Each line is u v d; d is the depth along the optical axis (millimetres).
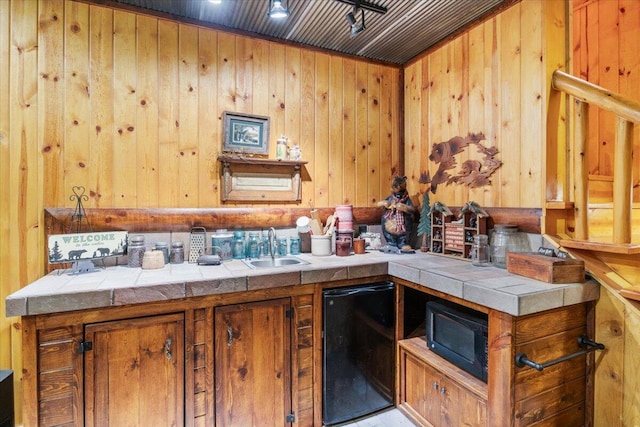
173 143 2289
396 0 2186
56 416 1519
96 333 1576
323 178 2777
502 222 2199
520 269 1796
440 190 2732
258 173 2525
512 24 2170
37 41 1980
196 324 1766
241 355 1859
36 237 1982
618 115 1661
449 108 2639
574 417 1686
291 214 2617
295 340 1985
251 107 2512
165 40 2264
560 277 1622
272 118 2584
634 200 2600
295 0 2160
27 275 1963
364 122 2943
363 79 2936
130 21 2176
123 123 2164
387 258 2365
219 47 2412
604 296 1650
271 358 1930
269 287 1875
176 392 1726
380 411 2199
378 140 3004
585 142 1882
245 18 2346
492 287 1563
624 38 2674
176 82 2293
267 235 2533
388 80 3047
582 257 1790
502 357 1505
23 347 1466
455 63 2578
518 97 2135
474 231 2283
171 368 1715
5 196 1930
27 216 1967
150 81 2227
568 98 2047
